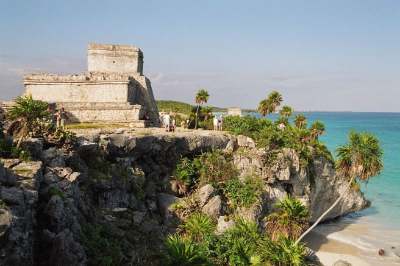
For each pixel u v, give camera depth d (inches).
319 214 1894.7
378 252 1454.2
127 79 1633.9
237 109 3070.9
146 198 1237.1
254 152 1572.3
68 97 1652.3
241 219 1195.9
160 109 3521.2
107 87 1642.5
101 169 1062.4
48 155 814.5
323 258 1392.7
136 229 1009.5
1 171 563.8
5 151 732.0
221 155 1531.7
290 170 1632.6
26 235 496.1
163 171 1396.4
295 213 1154.7
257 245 1061.8
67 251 585.3
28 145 778.8
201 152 1512.1
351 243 1562.5
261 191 1451.8
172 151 1416.1
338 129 7175.2
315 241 1588.3
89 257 698.8
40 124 909.2
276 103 2605.8
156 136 1325.0
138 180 1201.4
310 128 2340.1
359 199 2054.6
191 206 1277.1
